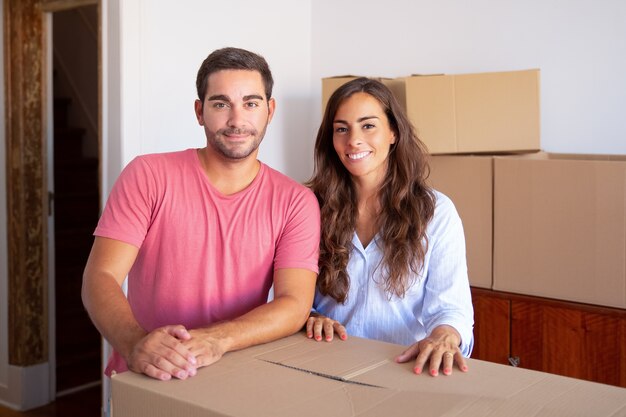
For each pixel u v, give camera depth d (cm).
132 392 110
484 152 247
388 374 117
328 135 175
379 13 323
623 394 107
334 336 142
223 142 147
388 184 170
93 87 454
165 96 277
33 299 339
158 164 154
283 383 111
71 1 311
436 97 243
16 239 335
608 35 268
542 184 225
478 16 297
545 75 283
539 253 227
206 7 290
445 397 105
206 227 153
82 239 412
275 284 154
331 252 170
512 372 118
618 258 214
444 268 165
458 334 149
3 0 325
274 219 155
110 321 136
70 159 440
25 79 329
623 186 211
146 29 267
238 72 146
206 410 101
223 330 128
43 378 344
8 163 332
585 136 276
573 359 224
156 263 154
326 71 341
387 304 167
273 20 322
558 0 278
